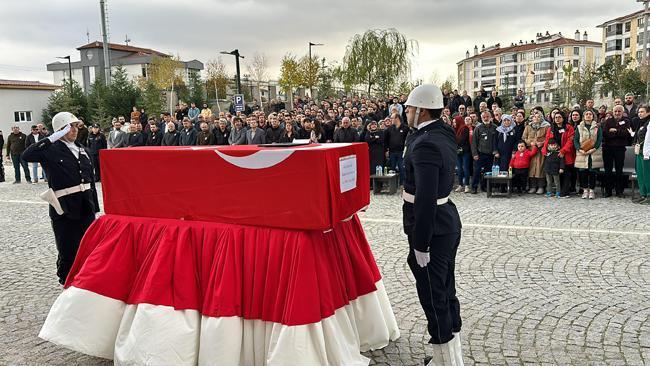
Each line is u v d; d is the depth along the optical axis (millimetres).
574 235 6867
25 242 7367
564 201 9578
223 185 3336
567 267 5504
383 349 3758
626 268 5422
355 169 3521
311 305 3053
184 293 3328
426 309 3270
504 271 5422
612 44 68875
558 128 10102
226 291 3211
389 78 32781
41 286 5367
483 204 9469
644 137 9055
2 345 3961
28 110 39844
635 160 9477
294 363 2996
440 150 2998
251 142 12250
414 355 3670
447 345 3244
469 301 4613
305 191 3088
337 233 3463
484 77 93812
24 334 4164
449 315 3262
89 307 3512
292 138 12133
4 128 38562
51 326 3561
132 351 3309
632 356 3551
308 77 34688
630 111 11672
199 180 3414
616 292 4746
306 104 22844
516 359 3551
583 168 9617
